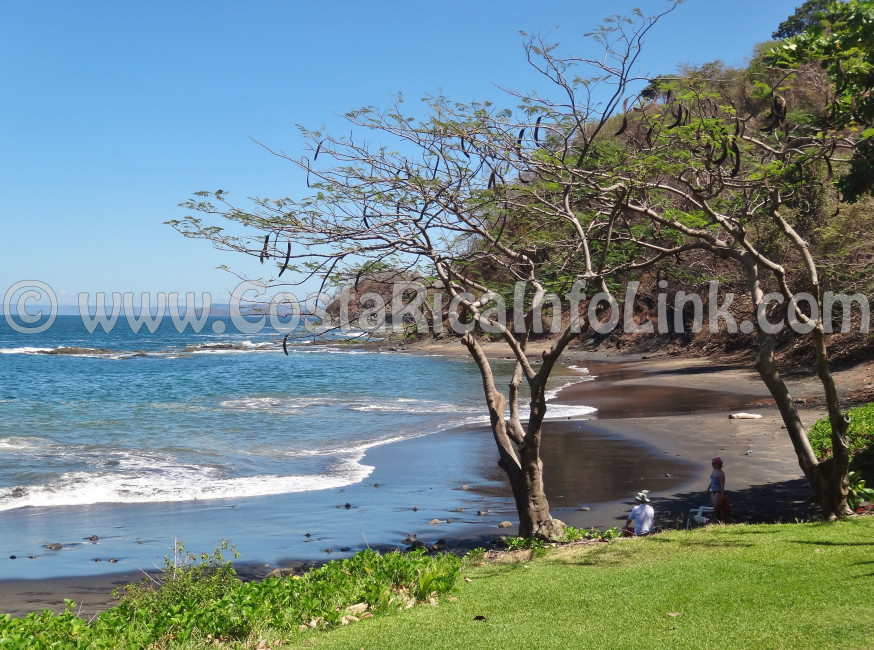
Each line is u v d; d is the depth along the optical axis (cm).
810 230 2470
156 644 688
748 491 1431
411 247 1045
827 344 3297
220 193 974
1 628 680
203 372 5338
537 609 707
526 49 968
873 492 1043
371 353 7731
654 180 1160
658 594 707
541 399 1085
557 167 991
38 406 3312
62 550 1239
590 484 1611
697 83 1016
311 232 1003
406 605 777
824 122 1066
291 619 737
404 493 1628
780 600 652
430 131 995
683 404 2819
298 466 1936
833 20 1028
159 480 1762
